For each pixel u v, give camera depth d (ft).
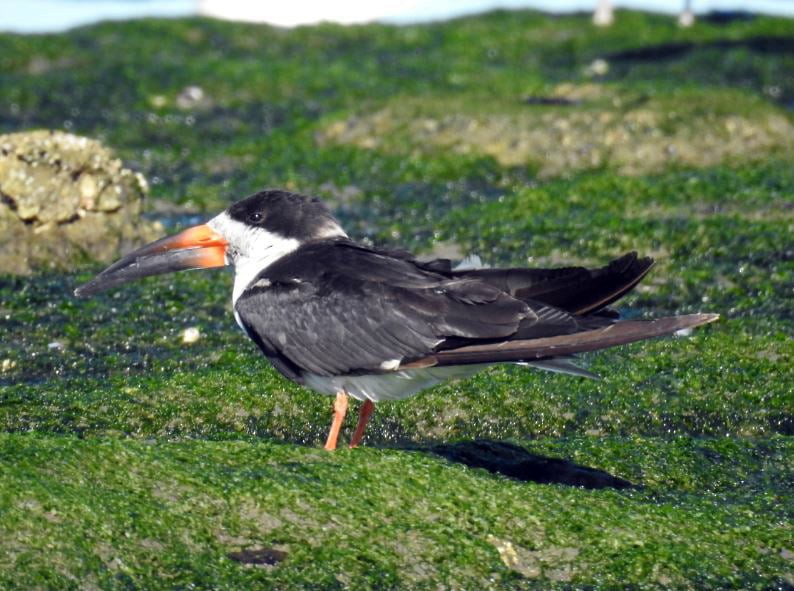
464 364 34.27
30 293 52.70
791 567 32.22
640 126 77.61
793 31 112.88
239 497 31.83
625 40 111.45
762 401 43.52
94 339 48.49
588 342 32.53
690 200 66.74
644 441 39.73
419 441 41.42
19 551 29.19
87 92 91.66
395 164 75.87
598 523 32.91
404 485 33.27
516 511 32.91
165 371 45.73
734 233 59.72
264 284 37.32
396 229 64.28
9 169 55.42
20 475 31.24
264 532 31.07
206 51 105.50
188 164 78.02
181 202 69.72
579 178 70.79
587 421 42.39
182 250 40.22
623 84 89.04
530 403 42.93
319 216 38.78
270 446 34.83
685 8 116.57
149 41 105.09
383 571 30.48
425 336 34.42
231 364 46.09
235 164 77.87
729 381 44.62
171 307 52.16
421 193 72.28
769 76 101.24
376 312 35.04
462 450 38.75
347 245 37.60
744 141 77.71
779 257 57.36
